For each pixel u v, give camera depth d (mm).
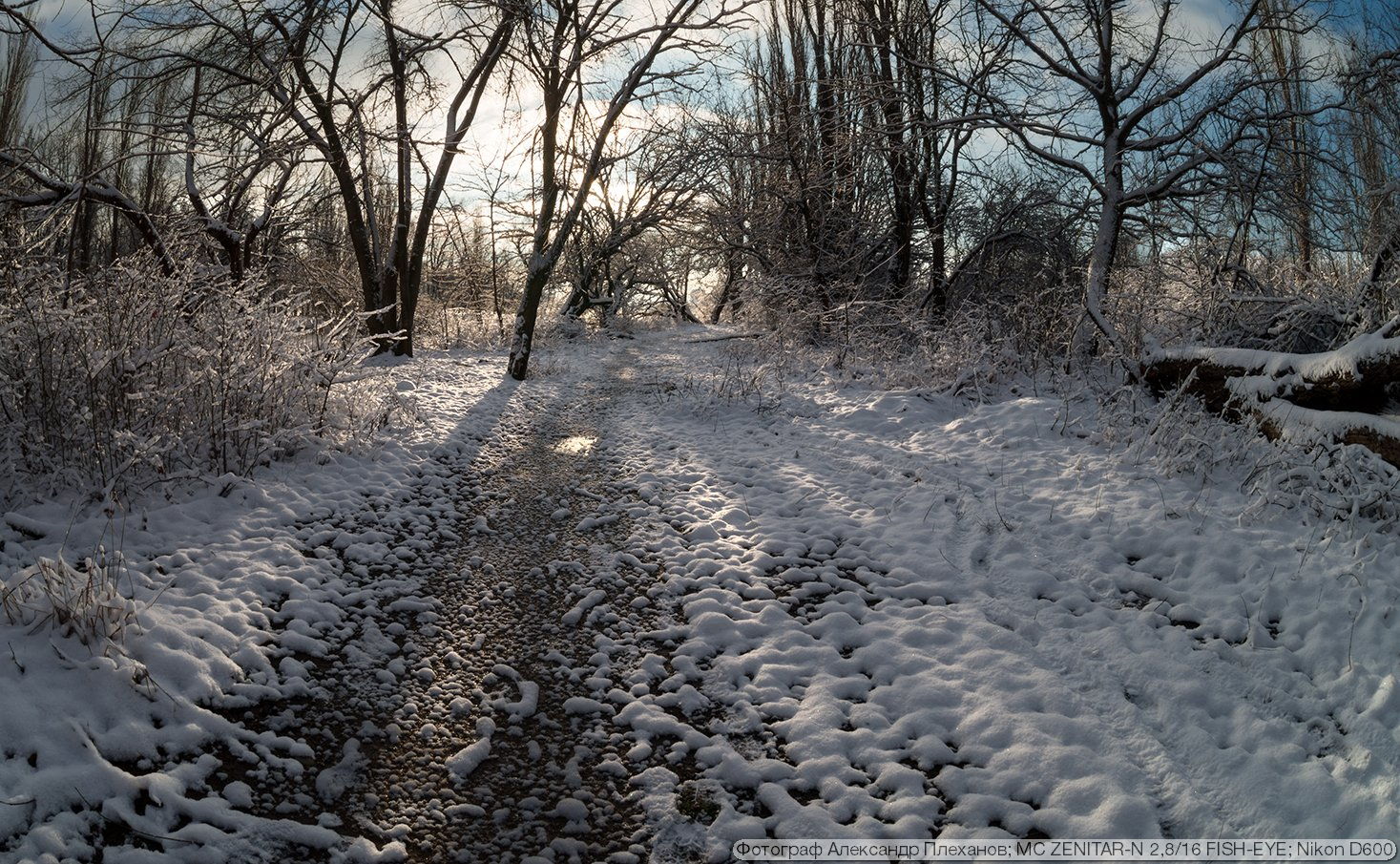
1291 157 11695
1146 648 4770
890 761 4012
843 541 6492
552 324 22266
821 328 15250
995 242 15656
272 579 5277
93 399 6094
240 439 6797
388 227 19922
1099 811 3623
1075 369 10352
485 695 4629
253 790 3729
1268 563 5430
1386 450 6078
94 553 5133
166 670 4176
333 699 4445
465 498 7527
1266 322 9242
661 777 3998
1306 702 4258
